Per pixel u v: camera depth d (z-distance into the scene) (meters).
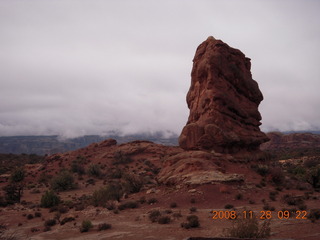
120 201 27.94
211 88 35.66
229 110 35.91
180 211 20.38
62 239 15.62
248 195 24.88
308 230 13.39
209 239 9.44
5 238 14.84
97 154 78.69
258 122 40.19
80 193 43.38
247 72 40.66
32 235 17.44
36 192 45.38
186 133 35.25
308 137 153.12
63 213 25.48
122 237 14.80
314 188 31.05
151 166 65.62
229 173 29.41
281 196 25.14
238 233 11.33
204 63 37.19
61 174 49.88
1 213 26.66
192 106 39.25
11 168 77.81
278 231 13.52
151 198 25.64
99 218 21.17
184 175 28.77
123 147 79.88
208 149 33.84
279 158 96.94
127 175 34.91
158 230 15.73
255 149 39.31
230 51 38.72
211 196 24.39
